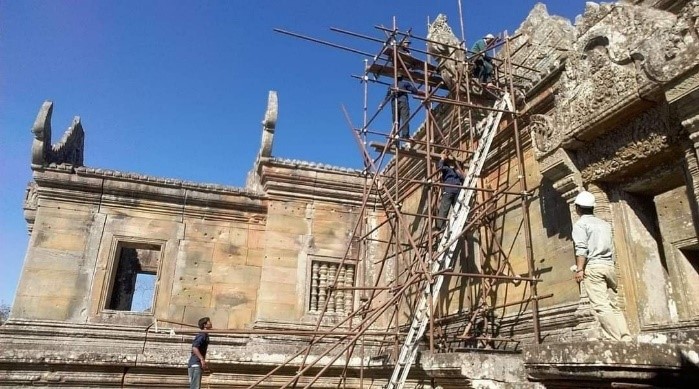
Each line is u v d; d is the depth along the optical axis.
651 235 7.63
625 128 7.28
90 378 10.99
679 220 7.34
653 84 6.37
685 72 5.79
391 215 13.04
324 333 9.92
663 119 6.61
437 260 9.61
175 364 11.38
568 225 8.97
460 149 11.61
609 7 7.45
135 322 13.27
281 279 14.37
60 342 12.45
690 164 6.19
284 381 11.86
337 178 15.42
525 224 9.39
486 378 7.11
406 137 13.99
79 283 13.07
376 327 14.68
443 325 11.93
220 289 14.27
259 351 11.91
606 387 4.50
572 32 10.67
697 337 5.48
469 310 11.29
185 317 13.76
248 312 14.34
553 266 9.23
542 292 9.42
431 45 12.69
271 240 14.62
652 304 7.19
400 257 14.61
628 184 7.61
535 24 11.98
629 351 4.38
